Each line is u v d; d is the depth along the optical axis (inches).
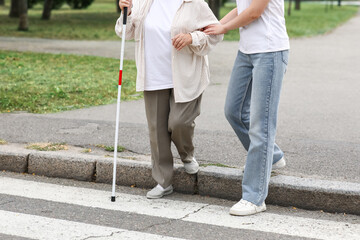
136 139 290.0
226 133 308.0
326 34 1103.0
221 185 223.1
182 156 222.8
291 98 435.5
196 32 204.2
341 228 191.3
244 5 200.1
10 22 1268.5
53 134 298.0
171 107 212.5
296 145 284.7
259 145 199.9
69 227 187.9
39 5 2082.9
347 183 213.5
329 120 358.3
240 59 205.0
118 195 224.2
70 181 243.4
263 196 203.9
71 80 501.0
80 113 370.6
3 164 257.0
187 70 208.4
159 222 194.4
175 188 230.5
